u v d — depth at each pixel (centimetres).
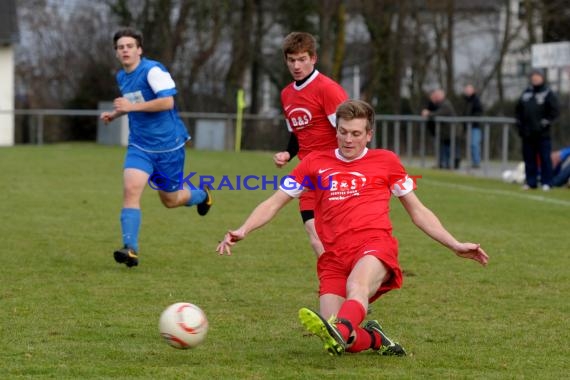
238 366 1366
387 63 9356
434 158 6153
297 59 1944
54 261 2344
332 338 1279
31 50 10575
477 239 2806
